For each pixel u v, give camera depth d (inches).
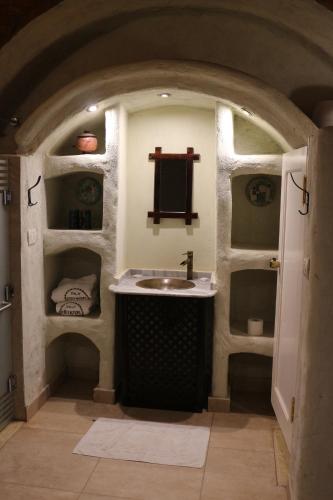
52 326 131.7
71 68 110.5
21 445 110.7
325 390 82.4
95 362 147.5
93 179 141.8
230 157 120.7
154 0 96.7
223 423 122.5
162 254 142.1
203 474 101.3
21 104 113.5
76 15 99.3
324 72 103.1
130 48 106.9
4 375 115.0
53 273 138.9
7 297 114.4
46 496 93.4
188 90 111.1
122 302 125.7
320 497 84.7
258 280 138.2
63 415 125.2
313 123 98.5
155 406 129.8
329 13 91.4
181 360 126.6
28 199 117.6
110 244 127.9
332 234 79.5
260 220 136.8
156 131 138.1
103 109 125.1
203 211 138.9
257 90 101.7
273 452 109.9
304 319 85.7
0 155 112.0
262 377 140.4
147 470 102.3
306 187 89.2
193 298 122.9
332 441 83.1
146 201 140.9
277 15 96.4
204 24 103.4
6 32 100.5
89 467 102.9
